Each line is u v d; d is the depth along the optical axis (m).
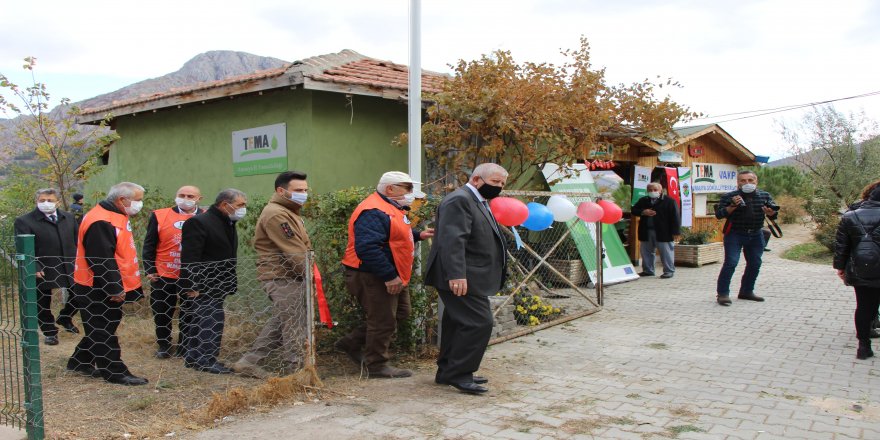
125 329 7.13
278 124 8.20
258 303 6.88
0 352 6.11
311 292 5.19
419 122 6.36
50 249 6.75
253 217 7.46
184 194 6.24
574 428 4.25
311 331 5.20
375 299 5.36
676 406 4.70
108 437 4.10
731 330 7.24
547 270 9.98
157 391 5.08
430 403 4.80
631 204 12.87
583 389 5.15
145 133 10.27
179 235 6.29
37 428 3.97
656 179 13.72
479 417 4.48
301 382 5.04
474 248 5.04
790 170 22.97
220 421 4.42
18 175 9.95
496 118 7.25
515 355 6.26
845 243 6.03
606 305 8.82
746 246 8.85
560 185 10.45
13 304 5.00
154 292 6.20
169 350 6.23
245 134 8.65
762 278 11.05
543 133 7.55
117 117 10.71
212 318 5.67
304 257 5.24
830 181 19.19
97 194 10.12
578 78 7.97
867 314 5.95
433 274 5.14
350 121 8.25
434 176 8.21
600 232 8.73
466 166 7.99
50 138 9.17
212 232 5.70
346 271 5.63
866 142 19.48
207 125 9.21
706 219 15.63
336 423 4.36
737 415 4.50
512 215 6.01
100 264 5.16
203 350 5.64
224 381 5.37
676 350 6.41
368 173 8.47
